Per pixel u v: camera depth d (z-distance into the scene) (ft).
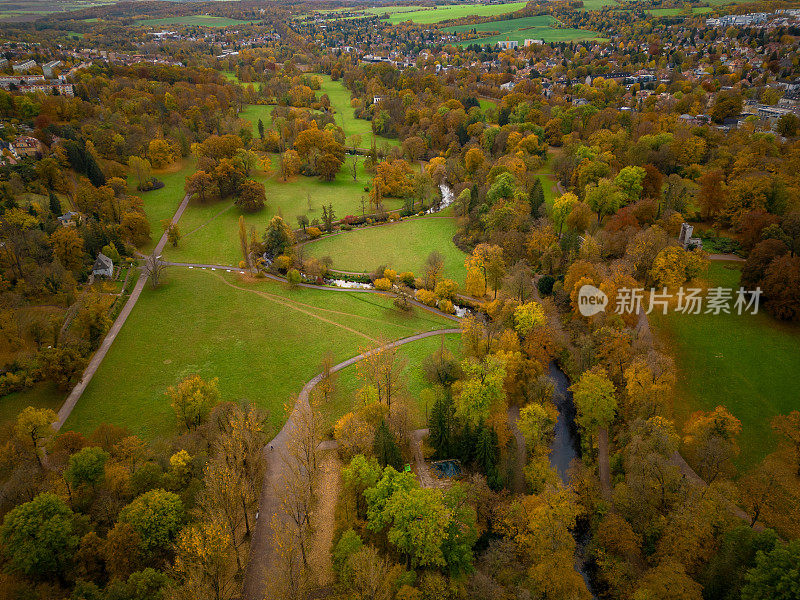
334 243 625.82
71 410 357.00
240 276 549.95
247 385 386.93
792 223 421.18
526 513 264.11
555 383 389.19
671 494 266.36
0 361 376.07
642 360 330.13
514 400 364.17
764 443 304.71
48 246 490.08
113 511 251.80
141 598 210.18
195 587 209.87
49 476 277.64
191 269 559.79
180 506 251.39
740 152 604.08
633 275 426.92
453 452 318.24
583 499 292.61
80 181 652.07
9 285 435.53
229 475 257.34
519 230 555.69
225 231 650.84
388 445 296.30
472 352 395.34
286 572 228.02
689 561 237.45
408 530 246.68
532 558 248.52
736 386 342.03
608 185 543.39
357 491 282.36
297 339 443.73
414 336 447.42
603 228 526.98
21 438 290.76
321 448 327.06
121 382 386.93
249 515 280.10
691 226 458.91
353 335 449.89
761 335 375.45
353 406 364.58
